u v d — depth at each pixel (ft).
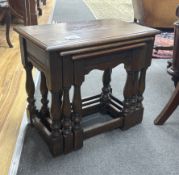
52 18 12.91
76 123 3.88
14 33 10.18
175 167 3.76
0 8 8.43
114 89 6.03
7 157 3.86
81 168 3.69
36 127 4.41
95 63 3.64
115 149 4.09
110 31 3.90
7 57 7.81
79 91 3.70
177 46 4.55
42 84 4.30
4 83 6.17
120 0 19.06
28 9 9.68
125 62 3.97
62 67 3.35
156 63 7.70
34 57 3.74
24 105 5.26
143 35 3.86
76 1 18.70
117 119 4.42
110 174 3.60
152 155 3.98
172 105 4.56
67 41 3.36
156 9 9.25
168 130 4.59
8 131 4.46
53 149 3.84
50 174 3.57
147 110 5.19
